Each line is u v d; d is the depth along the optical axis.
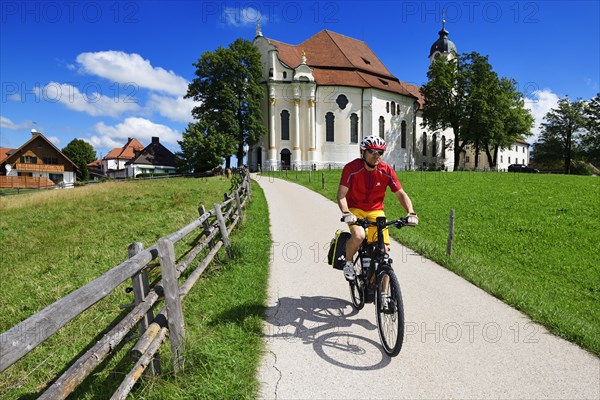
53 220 14.67
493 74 53.22
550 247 9.90
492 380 3.39
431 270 6.80
